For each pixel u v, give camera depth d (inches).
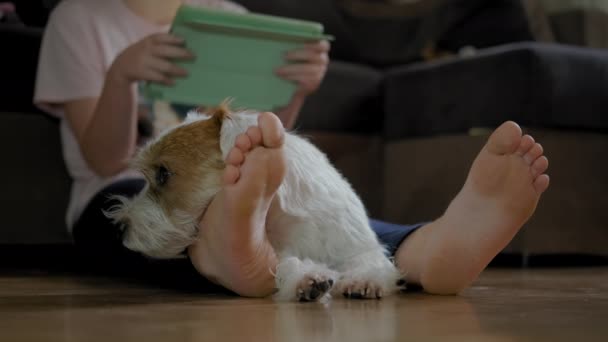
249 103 89.4
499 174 73.7
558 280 90.0
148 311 71.0
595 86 108.1
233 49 87.6
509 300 75.9
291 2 129.8
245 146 70.7
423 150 118.5
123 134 90.9
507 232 74.8
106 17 96.9
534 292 80.5
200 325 66.8
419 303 73.7
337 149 122.1
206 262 75.4
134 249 76.4
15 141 103.3
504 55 107.5
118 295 78.0
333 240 76.4
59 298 76.8
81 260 103.8
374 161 126.5
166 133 76.7
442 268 75.7
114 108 89.6
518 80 106.1
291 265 74.2
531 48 105.8
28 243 104.3
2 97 102.7
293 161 75.7
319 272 73.9
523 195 73.9
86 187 94.2
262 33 87.1
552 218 107.0
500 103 107.7
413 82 120.4
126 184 88.3
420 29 138.2
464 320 68.4
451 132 113.6
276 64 88.9
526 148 73.5
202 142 75.2
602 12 144.5
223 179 71.6
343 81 122.6
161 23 98.5
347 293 75.3
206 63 87.7
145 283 85.7
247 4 125.7
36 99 95.3
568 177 107.8
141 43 88.4
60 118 100.3
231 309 71.5
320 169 76.9
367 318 68.7
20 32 103.0
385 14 138.0
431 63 120.0
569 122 107.0
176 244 75.6
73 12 96.3
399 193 123.2
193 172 74.7
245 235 72.1
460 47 142.8
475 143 110.0
